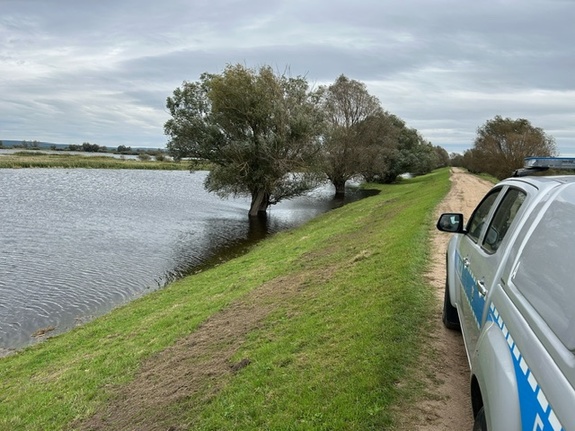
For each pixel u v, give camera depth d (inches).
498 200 150.1
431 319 231.5
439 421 144.6
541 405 68.9
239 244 907.4
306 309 303.7
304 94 1337.4
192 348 285.7
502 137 1600.6
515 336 86.8
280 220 1264.8
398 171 2709.2
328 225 910.4
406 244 429.7
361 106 2103.8
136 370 272.7
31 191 1806.1
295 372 199.5
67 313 501.0
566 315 72.4
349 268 398.9
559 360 68.6
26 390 284.5
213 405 191.9
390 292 281.7
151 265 721.0
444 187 1339.8
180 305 430.0
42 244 843.4
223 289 461.7
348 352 204.1
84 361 316.8
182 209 1451.8
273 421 162.4
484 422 93.4
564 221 87.7
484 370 94.5
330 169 1812.3
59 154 5246.1
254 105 1215.6
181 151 1269.7
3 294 555.2
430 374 173.9
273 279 450.3
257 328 292.0
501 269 111.1
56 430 217.3
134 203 1565.0
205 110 1259.2
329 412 157.5
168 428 183.9
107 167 4018.2
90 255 772.0
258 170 1242.0
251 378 207.5
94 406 234.2
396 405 154.3
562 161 138.2
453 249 209.2
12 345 415.8
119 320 433.7
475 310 135.4
